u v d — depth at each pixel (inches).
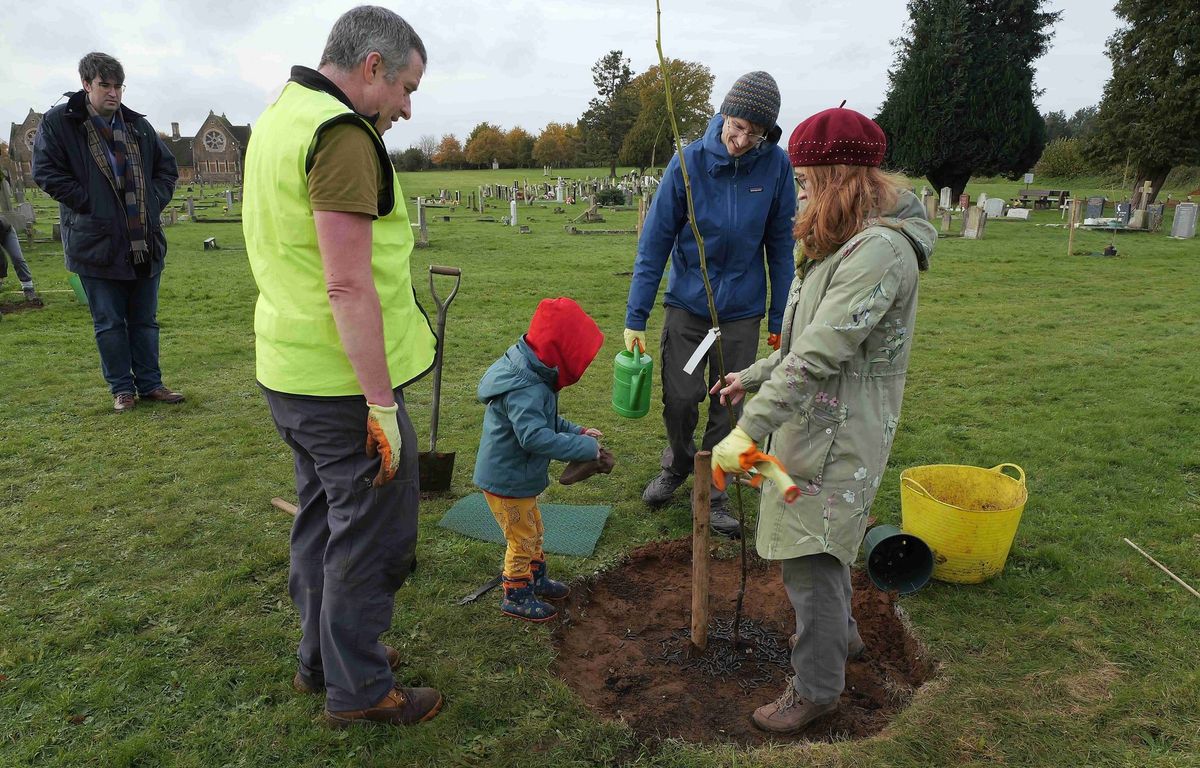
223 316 355.9
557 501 157.2
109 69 184.1
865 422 81.6
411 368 84.5
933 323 350.6
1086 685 98.2
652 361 131.0
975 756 86.8
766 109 125.4
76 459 174.1
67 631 108.4
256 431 193.6
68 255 195.8
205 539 136.7
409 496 84.5
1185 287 453.1
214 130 3186.5
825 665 88.8
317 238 72.9
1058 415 209.9
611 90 2896.2
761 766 85.0
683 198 138.9
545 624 112.0
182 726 90.8
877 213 78.5
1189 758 85.8
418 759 85.7
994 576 122.5
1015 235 786.2
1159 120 1197.7
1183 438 189.3
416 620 112.1
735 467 77.9
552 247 700.0
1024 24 1226.0
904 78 1282.0
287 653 104.3
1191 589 118.4
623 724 91.7
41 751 86.4
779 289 146.2
